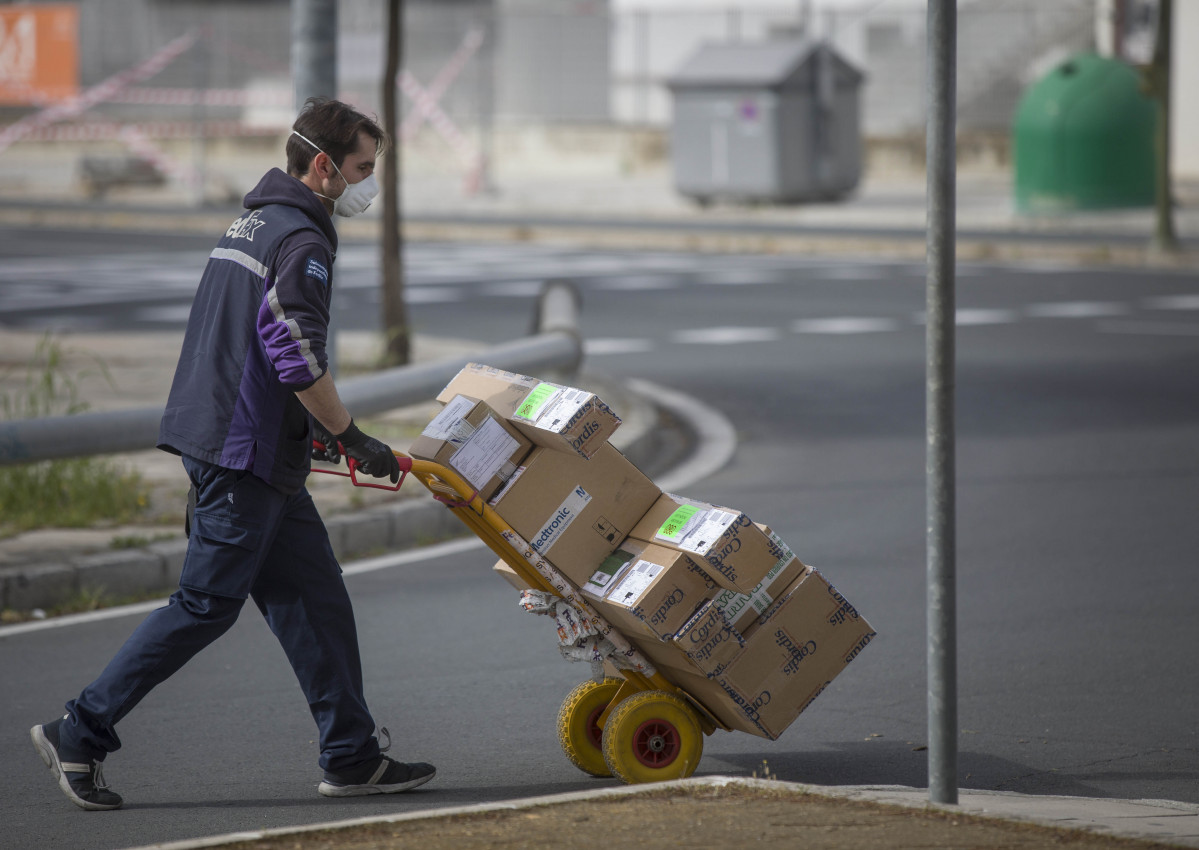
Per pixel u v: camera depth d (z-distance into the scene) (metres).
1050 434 37.22
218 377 14.50
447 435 15.24
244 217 14.84
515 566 15.94
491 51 143.38
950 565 13.27
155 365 45.84
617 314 59.28
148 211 106.94
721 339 53.12
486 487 15.30
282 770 16.61
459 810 13.12
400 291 45.34
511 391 15.73
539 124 145.75
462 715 18.59
